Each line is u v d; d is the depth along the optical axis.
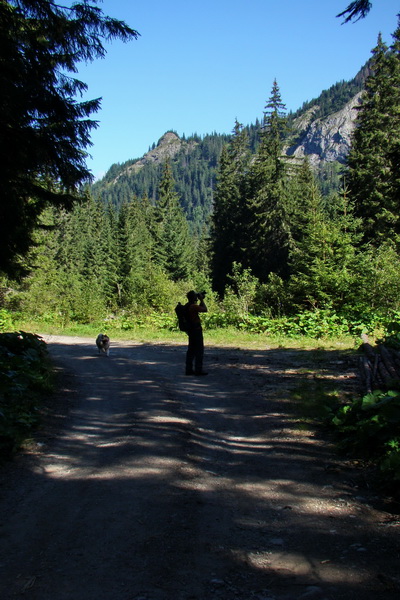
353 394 7.57
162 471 4.64
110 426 6.42
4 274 11.56
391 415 4.79
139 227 92.88
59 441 5.74
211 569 2.88
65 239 71.81
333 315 18.02
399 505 3.80
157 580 2.75
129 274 59.38
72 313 28.91
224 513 3.71
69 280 40.53
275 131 44.00
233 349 14.73
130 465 4.82
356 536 3.29
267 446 5.53
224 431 6.22
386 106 32.06
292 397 7.77
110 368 11.70
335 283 19.31
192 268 72.81
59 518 3.63
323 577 2.77
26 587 2.66
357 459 4.90
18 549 3.14
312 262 20.31
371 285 18.98
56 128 8.45
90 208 98.50
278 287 22.44
